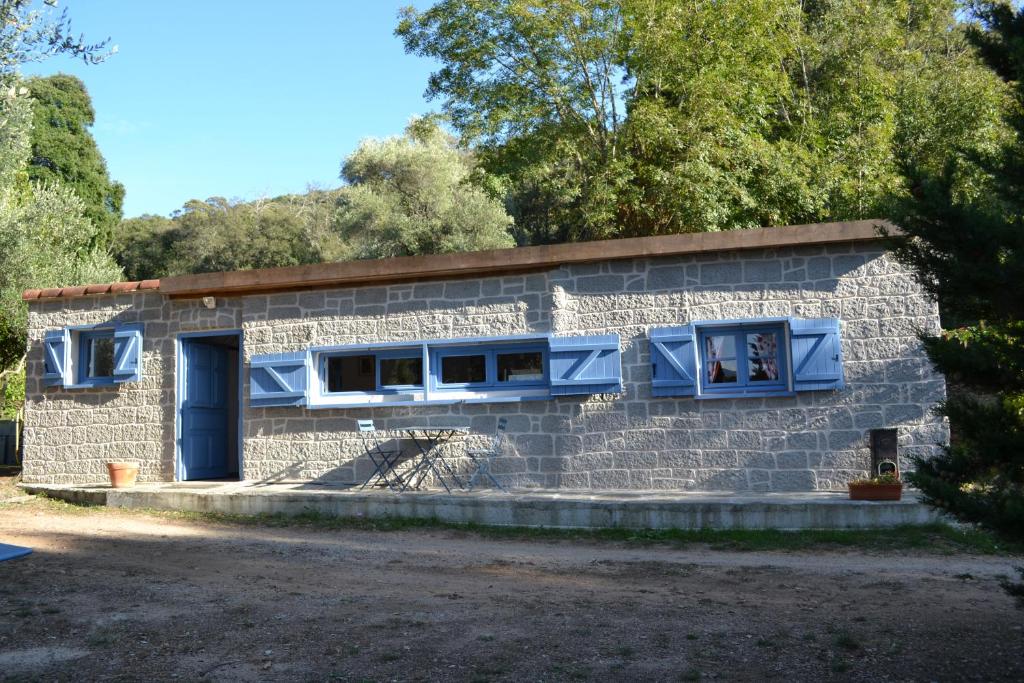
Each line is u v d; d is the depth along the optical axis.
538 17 18.66
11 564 8.09
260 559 8.45
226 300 12.69
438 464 11.50
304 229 38.47
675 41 18.62
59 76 32.53
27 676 5.05
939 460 4.94
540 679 4.97
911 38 22.64
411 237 32.31
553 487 11.07
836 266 10.55
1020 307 4.68
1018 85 4.88
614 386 10.91
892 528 9.25
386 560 8.41
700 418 10.73
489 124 20.36
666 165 19.27
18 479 14.12
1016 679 4.91
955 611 6.40
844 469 10.32
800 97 21.45
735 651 5.45
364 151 38.72
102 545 9.13
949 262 4.78
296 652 5.49
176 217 40.62
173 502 11.43
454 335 11.59
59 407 13.35
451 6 19.62
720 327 10.85
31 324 13.66
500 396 11.39
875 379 10.33
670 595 6.97
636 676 5.00
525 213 31.80
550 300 11.29
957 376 4.91
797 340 10.45
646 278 11.02
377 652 5.47
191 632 5.93
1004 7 4.98
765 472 10.52
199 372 13.27
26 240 17.39
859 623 6.07
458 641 5.70
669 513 9.66
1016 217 4.71
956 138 18.39
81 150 32.53
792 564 8.08
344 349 11.95
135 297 13.17
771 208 18.83
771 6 19.42
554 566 8.12
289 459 12.06
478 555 8.64
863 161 18.94
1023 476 4.70
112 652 5.51
